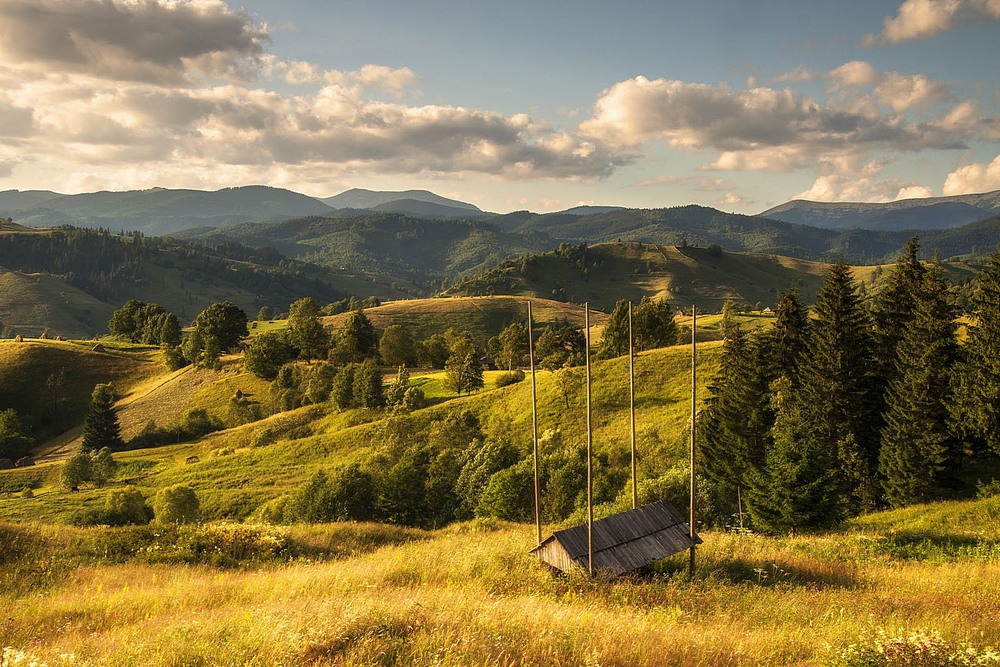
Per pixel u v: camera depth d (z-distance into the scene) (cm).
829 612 1365
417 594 1467
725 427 4584
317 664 860
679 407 6512
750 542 2573
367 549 2714
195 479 7894
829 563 2198
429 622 1117
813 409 4581
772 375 5188
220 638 991
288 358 13275
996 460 4094
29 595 1656
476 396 8575
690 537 1947
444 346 13425
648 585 1691
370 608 1177
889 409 4519
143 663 866
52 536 2422
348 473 5612
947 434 3944
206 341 13575
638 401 6969
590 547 1778
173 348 14338
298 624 1056
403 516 5381
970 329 4050
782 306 5388
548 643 995
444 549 2439
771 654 1005
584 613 1236
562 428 6825
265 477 7638
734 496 4453
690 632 1136
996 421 3741
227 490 7231
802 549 2512
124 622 1259
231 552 2434
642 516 1977
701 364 7312
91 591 1698
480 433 7331
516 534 2908
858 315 4638
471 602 1330
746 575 2008
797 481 3177
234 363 13325
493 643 980
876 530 3131
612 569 1752
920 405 4012
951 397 3972
